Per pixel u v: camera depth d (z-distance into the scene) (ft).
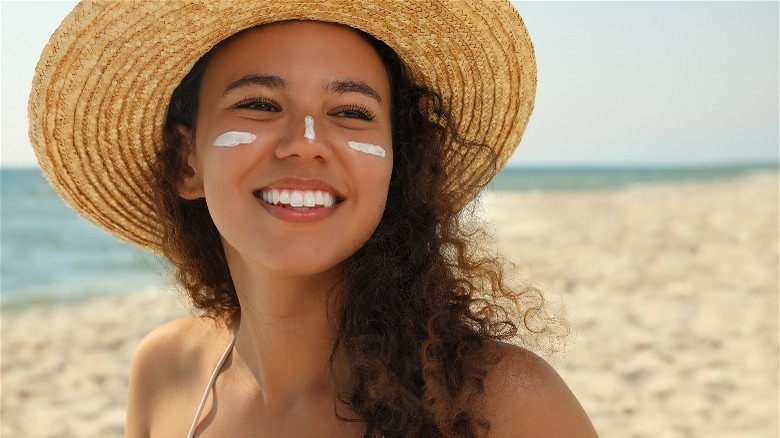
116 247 71.10
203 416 7.82
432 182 7.90
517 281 16.67
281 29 7.00
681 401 19.39
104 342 28.58
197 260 8.50
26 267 57.72
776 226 58.34
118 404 21.61
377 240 7.45
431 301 7.07
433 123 8.15
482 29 7.77
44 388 23.02
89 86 7.72
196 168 7.79
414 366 6.79
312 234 6.66
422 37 7.68
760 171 298.97
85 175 8.52
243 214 6.77
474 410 6.48
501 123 8.52
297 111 6.82
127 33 7.36
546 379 6.49
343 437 6.91
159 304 36.29
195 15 7.04
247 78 6.89
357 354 6.85
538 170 388.78
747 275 36.35
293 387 7.29
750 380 20.84
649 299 31.24
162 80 7.69
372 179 6.87
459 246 7.70
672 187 150.92
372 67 7.28
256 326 7.40
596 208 86.12
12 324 32.30
